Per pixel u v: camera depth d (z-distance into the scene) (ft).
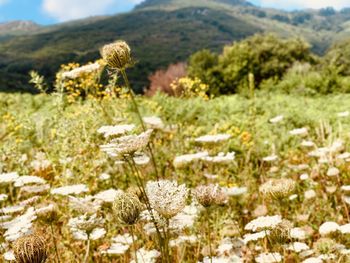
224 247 8.99
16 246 5.30
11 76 195.52
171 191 5.72
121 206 5.71
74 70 14.44
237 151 19.35
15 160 13.91
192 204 8.97
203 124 28.58
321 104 37.86
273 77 114.83
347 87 62.64
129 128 6.58
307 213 12.37
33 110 30.27
